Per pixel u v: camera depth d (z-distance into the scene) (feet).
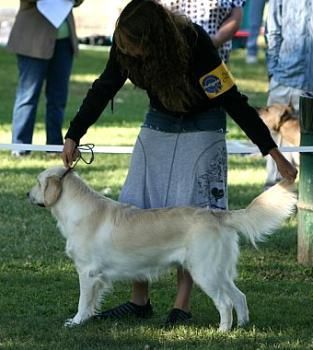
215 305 31.17
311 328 31.19
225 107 29.99
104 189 52.75
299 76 51.24
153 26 28.35
